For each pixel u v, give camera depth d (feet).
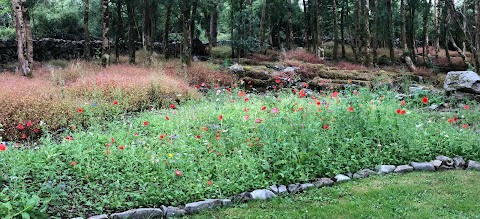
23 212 12.76
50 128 24.75
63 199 14.87
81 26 84.38
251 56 74.69
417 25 88.48
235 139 20.24
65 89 31.63
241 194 15.71
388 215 13.79
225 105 28.02
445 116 27.32
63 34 77.77
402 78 52.80
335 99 28.30
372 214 13.93
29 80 38.32
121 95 31.19
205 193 15.92
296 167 17.69
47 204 14.15
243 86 50.47
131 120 26.09
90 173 16.79
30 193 14.44
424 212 13.94
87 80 34.81
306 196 15.80
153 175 16.98
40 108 25.54
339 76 56.29
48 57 67.72
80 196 15.12
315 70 60.18
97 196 15.25
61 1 87.15
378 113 21.80
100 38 83.82
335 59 73.67
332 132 20.15
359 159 19.16
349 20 81.82
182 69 51.42
